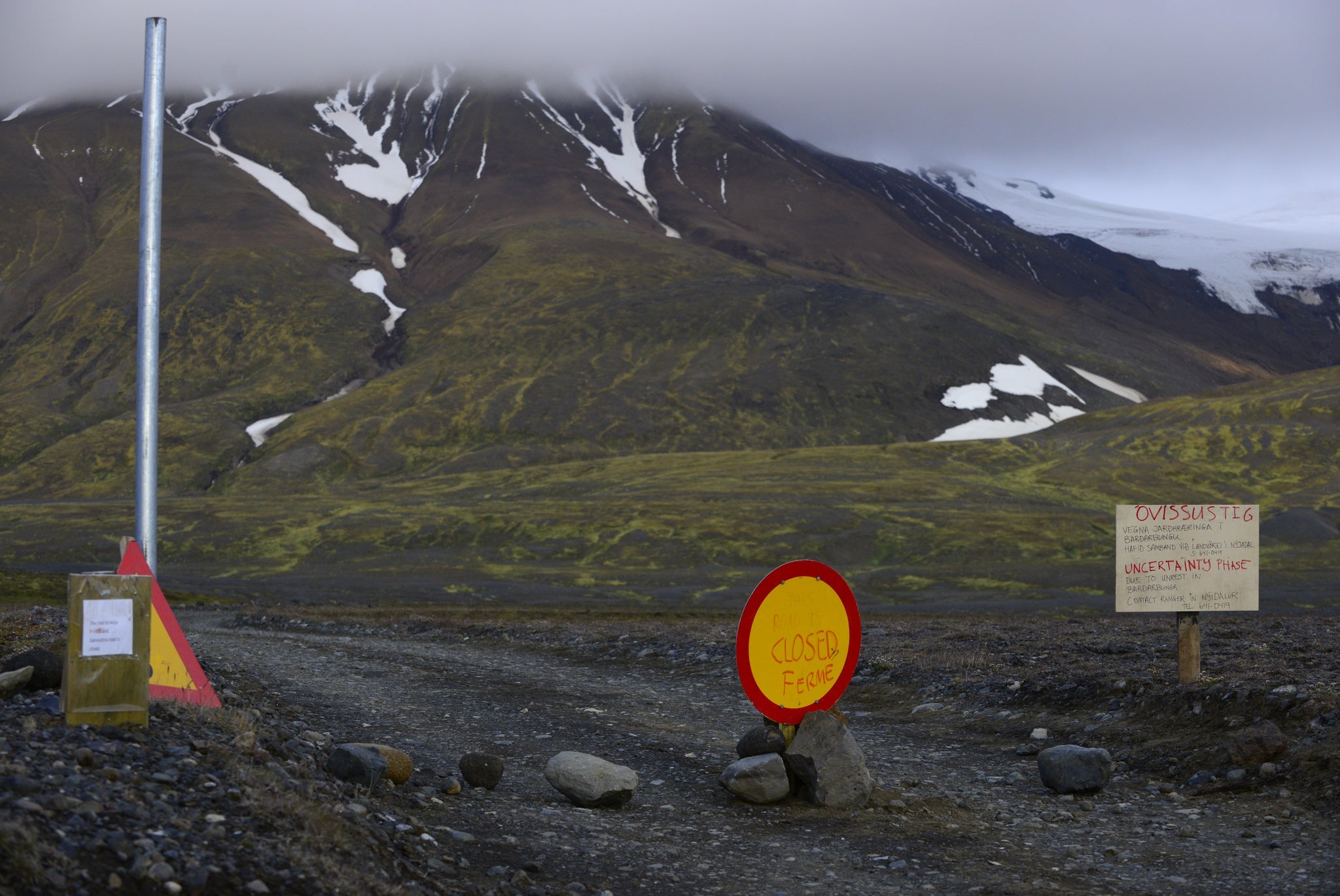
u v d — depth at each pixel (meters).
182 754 8.16
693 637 27.73
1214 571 14.65
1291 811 9.96
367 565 120.62
